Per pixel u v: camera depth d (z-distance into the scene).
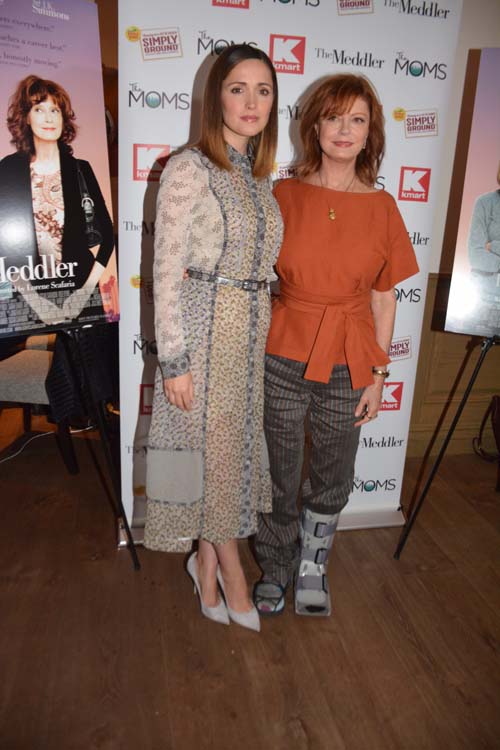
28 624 1.73
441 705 1.52
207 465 1.53
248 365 1.50
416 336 2.14
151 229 1.84
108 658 1.62
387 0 1.75
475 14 2.39
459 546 2.21
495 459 2.84
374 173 1.56
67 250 1.64
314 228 1.49
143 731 1.41
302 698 1.52
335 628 1.77
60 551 2.08
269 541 1.84
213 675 1.58
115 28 3.34
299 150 1.87
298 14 1.73
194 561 1.85
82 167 1.63
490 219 1.99
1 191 1.52
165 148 1.77
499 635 1.77
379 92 1.84
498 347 2.79
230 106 1.33
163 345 1.38
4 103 1.49
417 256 2.03
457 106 2.49
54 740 1.38
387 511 2.35
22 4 1.47
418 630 1.78
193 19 1.68
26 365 2.48
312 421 1.69
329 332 1.53
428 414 2.85
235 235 1.38
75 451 2.85
